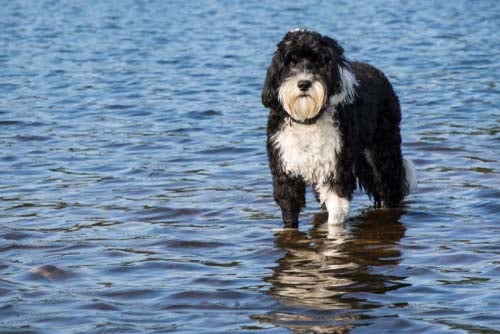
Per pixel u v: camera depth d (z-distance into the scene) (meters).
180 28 38.94
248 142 18.25
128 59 30.44
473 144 17.61
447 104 21.95
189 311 9.85
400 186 13.83
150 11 45.78
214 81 25.97
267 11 44.81
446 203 13.95
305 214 13.59
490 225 12.81
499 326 9.26
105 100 23.28
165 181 15.44
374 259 11.50
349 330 9.30
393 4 46.69
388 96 13.59
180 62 29.61
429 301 10.02
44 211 13.74
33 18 43.06
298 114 11.94
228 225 13.02
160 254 11.79
